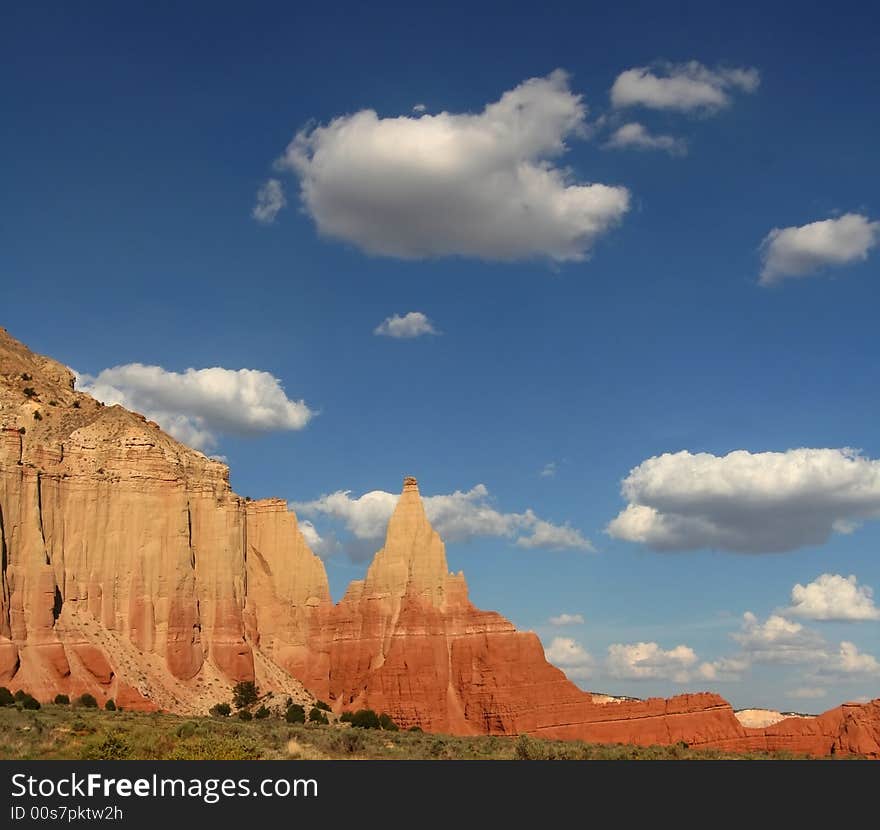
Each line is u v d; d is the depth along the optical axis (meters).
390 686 160.75
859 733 149.12
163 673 148.38
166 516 157.75
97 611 149.75
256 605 171.00
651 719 157.12
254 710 146.12
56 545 149.50
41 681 135.38
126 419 166.38
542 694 159.88
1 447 148.12
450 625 167.50
